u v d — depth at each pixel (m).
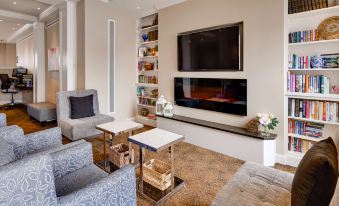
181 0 3.77
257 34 2.90
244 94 3.07
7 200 0.91
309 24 2.65
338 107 2.41
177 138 2.16
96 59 4.22
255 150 2.76
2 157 1.19
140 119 4.93
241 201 1.35
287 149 2.79
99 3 4.18
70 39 4.26
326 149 1.33
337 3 2.45
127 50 4.75
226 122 3.34
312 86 2.58
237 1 3.07
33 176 0.98
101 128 2.65
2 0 4.33
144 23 4.89
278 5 2.69
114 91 4.59
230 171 2.58
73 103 3.67
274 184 1.55
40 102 5.49
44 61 5.83
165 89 4.20
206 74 3.53
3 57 9.27
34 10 4.99
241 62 3.08
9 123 4.84
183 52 3.78
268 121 2.68
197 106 3.67
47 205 1.04
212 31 3.35
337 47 2.48
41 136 2.00
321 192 1.08
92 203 1.20
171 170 2.12
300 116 2.67
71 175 1.66
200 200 2.00
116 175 1.35
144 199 2.01
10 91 6.90
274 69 2.78
